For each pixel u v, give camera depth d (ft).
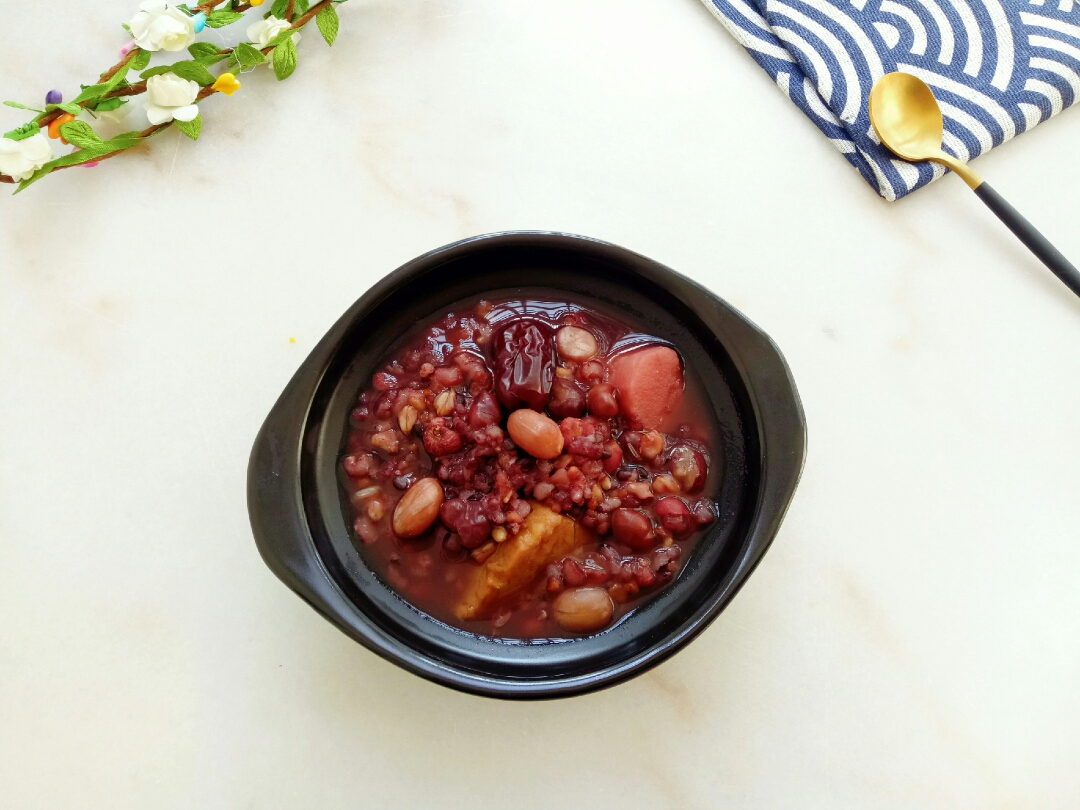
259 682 0.93
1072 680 0.94
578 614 0.84
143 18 0.99
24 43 1.06
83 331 0.99
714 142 1.06
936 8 1.05
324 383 0.85
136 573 0.94
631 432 0.88
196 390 0.98
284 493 0.80
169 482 0.96
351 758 0.92
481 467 0.86
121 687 0.92
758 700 0.94
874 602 0.96
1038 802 0.91
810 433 0.99
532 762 0.92
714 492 0.88
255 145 1.04
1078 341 1.01
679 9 1.09
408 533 0.85
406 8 1.08
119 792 0.91
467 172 1.04
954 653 0.95
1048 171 1.05
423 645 0.84
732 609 0.95
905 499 0.97
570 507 0.85
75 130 0.96
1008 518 0.97
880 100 1.03
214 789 0.91
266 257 1.01
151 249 1.01
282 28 1.03
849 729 0.93
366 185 1.04
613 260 0.85
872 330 1.01
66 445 0.97
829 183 1.05
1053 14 1.05
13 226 1.01
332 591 0.78
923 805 0.91
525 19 1.09
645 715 0.93
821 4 1.06
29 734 0.91
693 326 0.88
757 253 1.03
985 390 1.00
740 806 0.91
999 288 1.02
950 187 1.05
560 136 1.06
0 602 0.94
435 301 0.91
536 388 0.84
